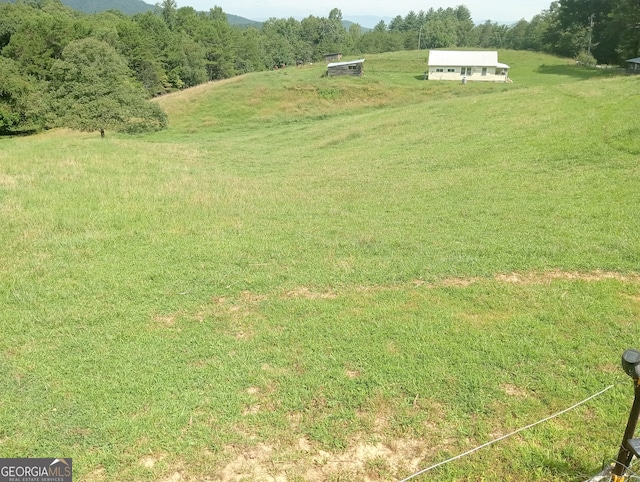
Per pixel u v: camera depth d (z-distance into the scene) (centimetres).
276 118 4119
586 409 537
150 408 548
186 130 3888
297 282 875
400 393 567
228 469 471
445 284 855
